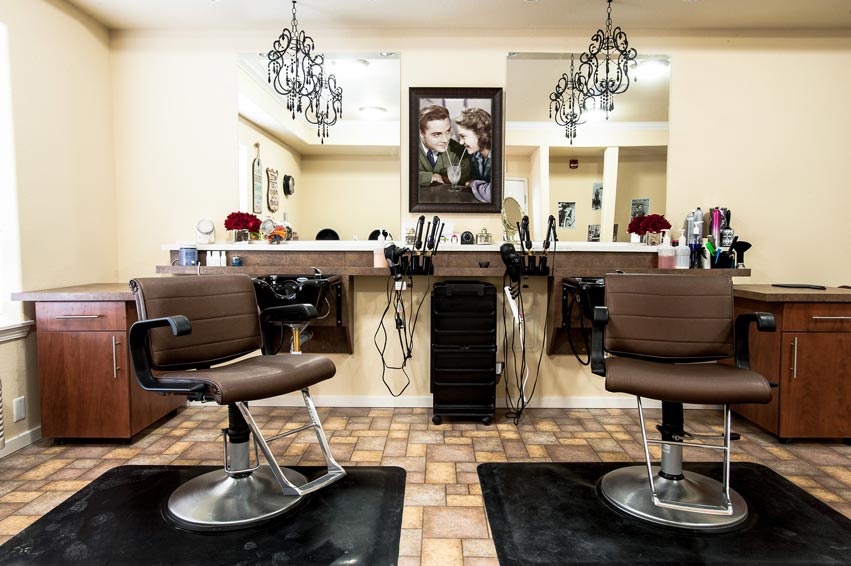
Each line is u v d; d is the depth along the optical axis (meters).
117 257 3.02
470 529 1.66
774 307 2.45
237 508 1.72
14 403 2.32
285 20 2.82
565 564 1.47
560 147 2.98
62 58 2.58
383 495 1.88
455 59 2.94
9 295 2.33
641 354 1.89
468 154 2.97
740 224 2.98
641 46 2.94
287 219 3.01
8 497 1.87
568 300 2.73
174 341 1.70
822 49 2.91
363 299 2.97
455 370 2.65
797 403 2.41
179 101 2.98
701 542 1.57
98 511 1.76
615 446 2.39
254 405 2.98
